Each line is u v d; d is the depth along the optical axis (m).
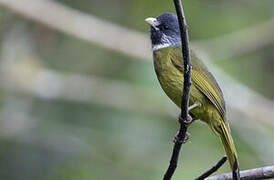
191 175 12.82
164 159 13.88
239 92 14.30
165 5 14.27
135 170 13.80
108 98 14.77
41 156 13.85
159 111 14.55
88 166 13.75
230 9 14.53
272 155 14.16
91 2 15.34
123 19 15.12
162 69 9.27
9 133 14.38
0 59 15.17
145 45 14.67
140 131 14.11
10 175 13.48
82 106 14.87
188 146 13.26
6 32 15.30
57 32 15.28
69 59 15.38
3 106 14.91
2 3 14.61
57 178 13.52
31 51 15.31
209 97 8.85
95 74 15.17
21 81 15.09
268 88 14.64
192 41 14.27
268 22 14.50
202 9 14.32
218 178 8.01
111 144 14.08
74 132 14.30
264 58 14.70
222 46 14.35
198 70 9.04
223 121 8.82
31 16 14.78
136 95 14.58
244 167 13.59
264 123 14.45
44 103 15.03
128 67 14.97
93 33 14.78
